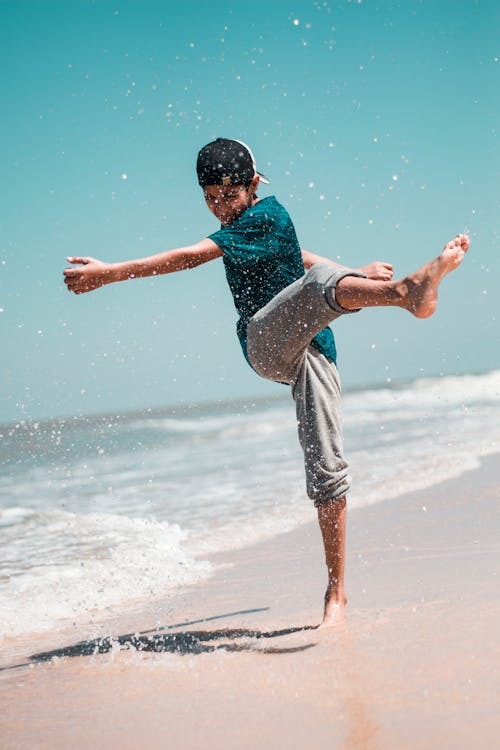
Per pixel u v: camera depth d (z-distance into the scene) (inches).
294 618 114.5
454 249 91.9
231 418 1221.7
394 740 62.5
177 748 67.2
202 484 336.2
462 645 85.0
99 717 78.1
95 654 106.3
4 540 221.9
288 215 115.8
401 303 93.0
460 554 143.2
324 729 66.9
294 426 884.6
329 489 108.6
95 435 1016.9
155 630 117.9
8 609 140.6
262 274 110.6
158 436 887.1
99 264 106.6
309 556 169.3
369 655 86.4
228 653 97.7
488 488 231.3
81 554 193.3
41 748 71.1
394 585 124.5
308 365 111.0
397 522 194.2
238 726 70.5
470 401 986.7
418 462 324.5
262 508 252.2
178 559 179.9
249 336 109.8
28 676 97.7
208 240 111.0
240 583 148.4
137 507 279.6
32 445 871.1
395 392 1453.0
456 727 63.2
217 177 113.8
